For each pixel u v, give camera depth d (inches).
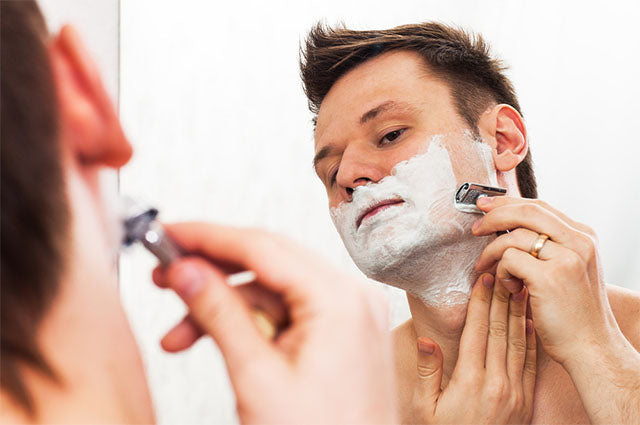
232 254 14.0
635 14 68.4
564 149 69.7
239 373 12.2
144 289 69.0
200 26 67.1
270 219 68.5
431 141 37.0
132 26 66.2
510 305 35.5
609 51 68.9
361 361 12.5
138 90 66.7
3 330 8.8
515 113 39.6
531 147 69.7
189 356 70.4
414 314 40.3
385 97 37.9
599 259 33.5
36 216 8.9
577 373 32.0
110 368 9.5
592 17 68.9
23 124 8.9
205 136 67.8
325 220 68.9
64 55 9.8
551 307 32.1
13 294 8.8
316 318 12.8
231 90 67.7
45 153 9.1
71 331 9.2
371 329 13.0
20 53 9.0
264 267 13.5
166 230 14.2
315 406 12.1
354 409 12.3
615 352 31.9
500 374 35.1
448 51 39.0
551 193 69.9
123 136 10.2
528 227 33.6
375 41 39.4
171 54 66.9
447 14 67.7
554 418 36.3
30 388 8.8
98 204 10.4
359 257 38.3
